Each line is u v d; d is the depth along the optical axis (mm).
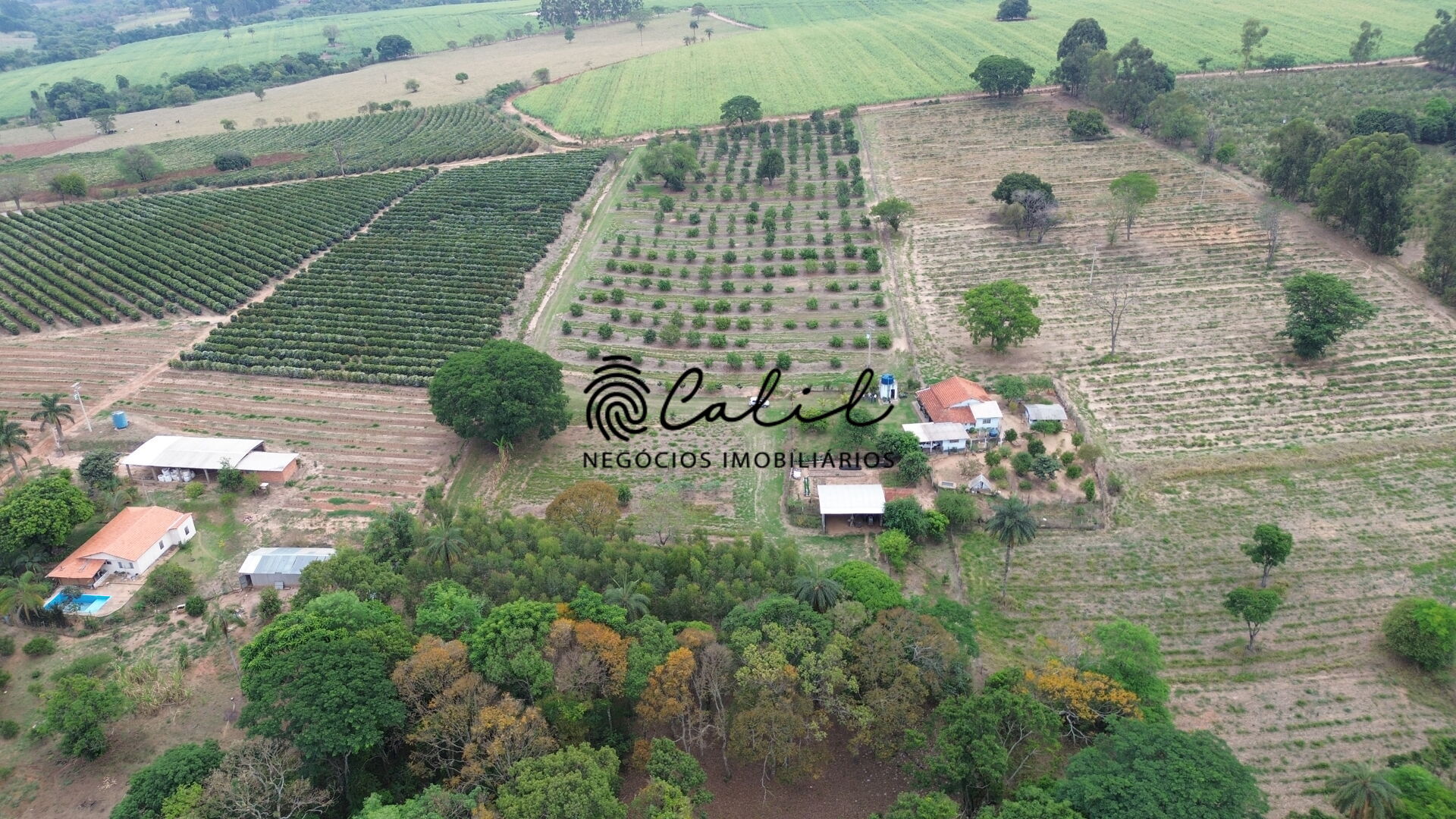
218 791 61812
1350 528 96000
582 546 91125
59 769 73312
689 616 83500
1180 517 99625
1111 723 65750
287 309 154750
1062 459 107438
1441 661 77438
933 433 112000
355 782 68375
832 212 189250
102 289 165625
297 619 75625
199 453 113875
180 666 82062
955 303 149875
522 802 60000
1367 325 133375
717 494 108688
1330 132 171250
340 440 121438
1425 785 60000
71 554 96375
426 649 72000
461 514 98500
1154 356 130125
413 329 148000
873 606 80000
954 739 66938
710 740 75250
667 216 191500
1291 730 73375
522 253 174000
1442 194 144375
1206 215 173125
